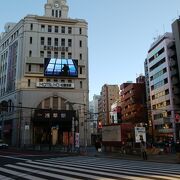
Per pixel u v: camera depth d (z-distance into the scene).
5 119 67.44
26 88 61.22
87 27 69.56
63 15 69.94
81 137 60.25
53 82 62.44
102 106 142.88
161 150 30.14
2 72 74.25
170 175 12.15
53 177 11.76
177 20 62.75
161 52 71.00
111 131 33.03
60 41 66.81
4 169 15.07
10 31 72.12
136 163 19.89
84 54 66.88
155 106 73.81
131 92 91.62
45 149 47.03
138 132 28.44
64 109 61.81
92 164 18.56
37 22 66.56
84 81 64.31
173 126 62.28
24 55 63.88
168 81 66.81
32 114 60.09
